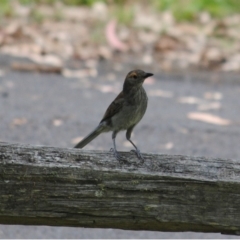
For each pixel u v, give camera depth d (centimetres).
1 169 582
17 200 584
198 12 2556
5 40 2056
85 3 2683
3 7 2441
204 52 2066
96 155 595
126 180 588
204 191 592
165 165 596
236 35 2303
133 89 813
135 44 2167
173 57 2058
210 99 1642
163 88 1731
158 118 1438
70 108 1480
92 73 1859
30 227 934
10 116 1388
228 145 1277
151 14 2553
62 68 1848
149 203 589
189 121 1432
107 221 593
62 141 1254
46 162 586
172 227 599
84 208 588
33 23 2330
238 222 593
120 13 2467
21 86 1661
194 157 603
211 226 595
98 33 2203
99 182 586
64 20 2402
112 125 826
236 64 2000
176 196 591
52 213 587
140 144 1271
